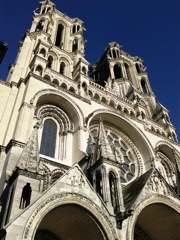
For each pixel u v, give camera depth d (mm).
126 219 21828
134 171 40312
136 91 58000
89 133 38750
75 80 44125
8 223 16547
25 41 47094
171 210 25828
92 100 41406
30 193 19344
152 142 44469
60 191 20094
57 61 47906
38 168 21891
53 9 62188
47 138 33656
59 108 37125
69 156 32656
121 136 43625
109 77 63344
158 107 58656
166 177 44688
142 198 24234
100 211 20766
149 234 28594
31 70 37781
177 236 26422
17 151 25625
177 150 47156
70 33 59875
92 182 24875
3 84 36312
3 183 22641
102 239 19906
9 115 32688
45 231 22922
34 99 32781
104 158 25062
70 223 21672
